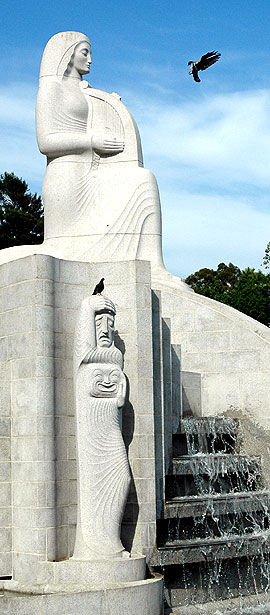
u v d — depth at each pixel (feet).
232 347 48.26
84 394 33.94
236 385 47.80
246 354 47.80
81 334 34.32
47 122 52.75
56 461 34.47
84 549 32.83
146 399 36.09
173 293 50.03
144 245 51.80
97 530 33.06
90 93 54.19
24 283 35.53
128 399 36.06
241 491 43.11
